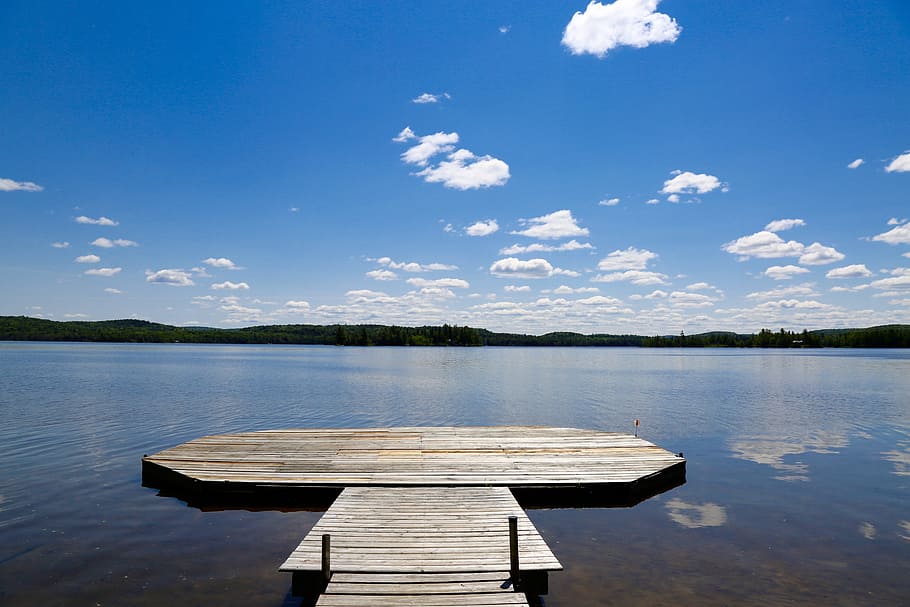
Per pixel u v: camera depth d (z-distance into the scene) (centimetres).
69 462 1845
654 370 7756
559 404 3638
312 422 2780
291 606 903
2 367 6781
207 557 1097
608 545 1194
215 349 17825
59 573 1012
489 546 996
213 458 1667
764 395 4244
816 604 933
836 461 2000
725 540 1224
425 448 1822
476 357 12656
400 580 866
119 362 8288
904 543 1210
